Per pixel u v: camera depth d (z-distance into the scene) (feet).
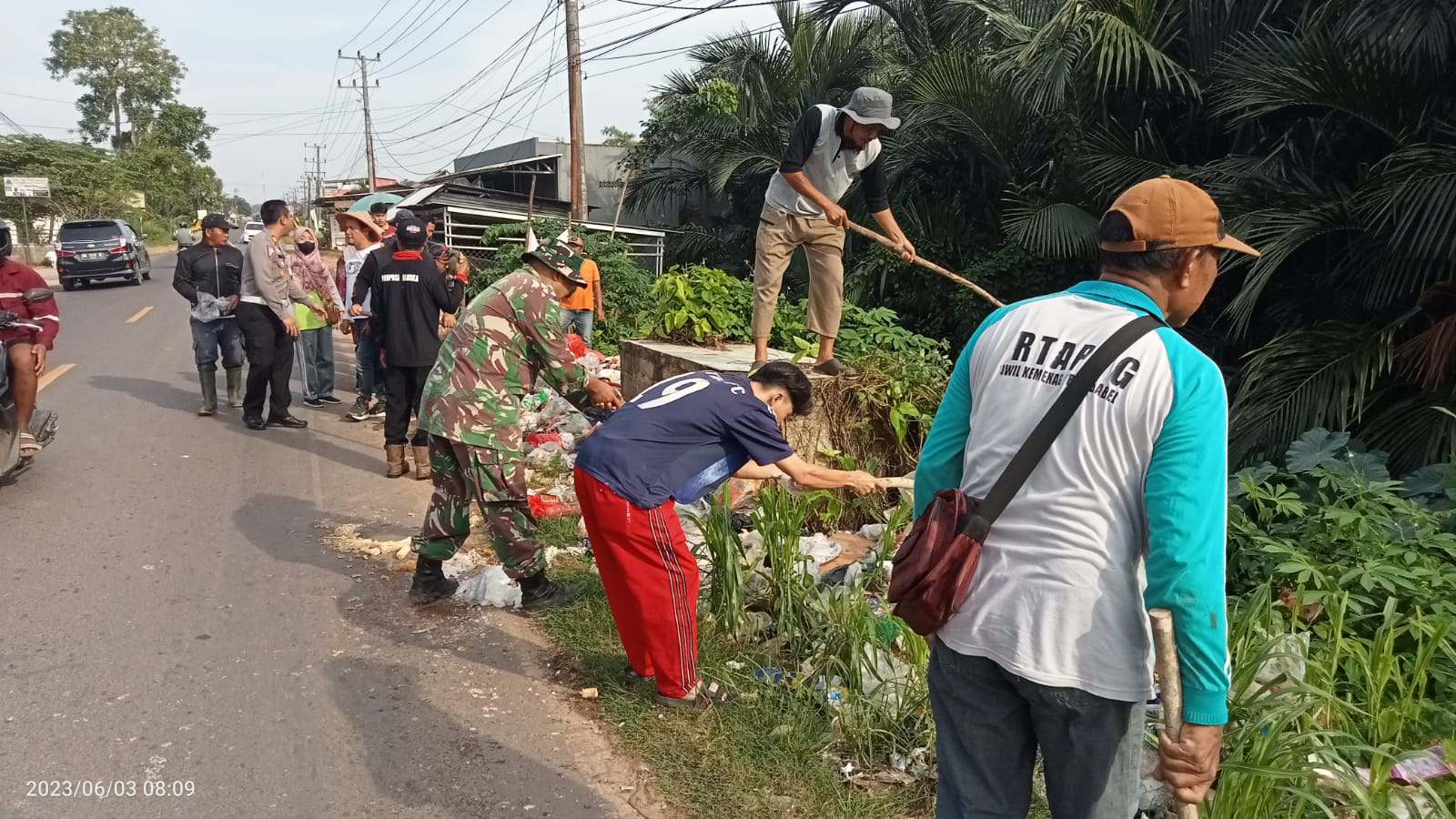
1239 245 6.11
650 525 10.58
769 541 13.03
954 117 35.73
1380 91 20.49
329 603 14.07
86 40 188.96
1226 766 7.50
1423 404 18.61
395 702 11.31
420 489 20.21
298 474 20.95
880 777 9.91
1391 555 12.23
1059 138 31.65
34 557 15.46
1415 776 8.98
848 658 11.55
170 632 12.91
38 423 19.60
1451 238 18.48
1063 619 5.69
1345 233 22.82
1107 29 27.58
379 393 27.81
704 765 10.06
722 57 54.49
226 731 10.57
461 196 66.90
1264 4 26.48
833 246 17.54
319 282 27.63
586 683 11.92
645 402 11.08
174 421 25.48
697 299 23.82
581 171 52.75
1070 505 5.69
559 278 13.79
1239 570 13.79
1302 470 15.70
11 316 18.02
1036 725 6.10
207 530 17.08
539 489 19.63
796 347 21.35
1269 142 26.40
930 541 5.98
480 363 13.12
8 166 125.80
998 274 34.17
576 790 9.71
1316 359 19.58
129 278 71.51
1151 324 5.81
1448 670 10.82
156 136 191.31
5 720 10.58
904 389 18.02
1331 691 9.77
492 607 14.06
